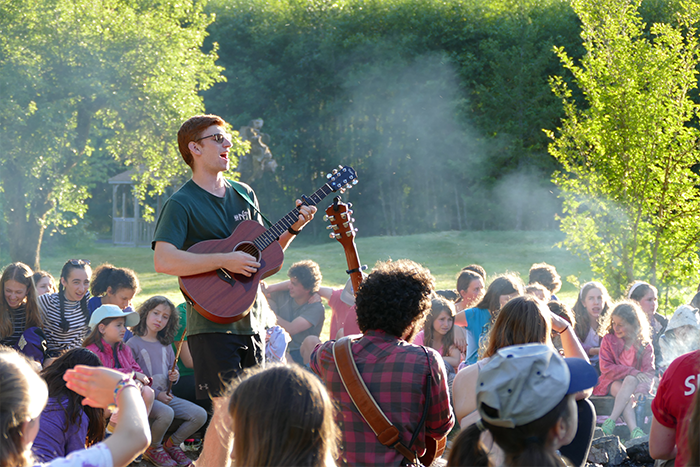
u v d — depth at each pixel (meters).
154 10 20.62
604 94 10.90
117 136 21.61
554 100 33.75
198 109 21.22
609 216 11.02
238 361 3.28
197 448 5.29
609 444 4.79
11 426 1.79
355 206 38.59
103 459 1.80
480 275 6.75
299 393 1.83
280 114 38.25
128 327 4.99
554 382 1.82
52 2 17.36
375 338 2.69
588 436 2.58
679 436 2.52
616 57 10.84
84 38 17.64
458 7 38.00
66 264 5.43
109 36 18.31
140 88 18.69
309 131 39.09
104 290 5.46
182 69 19.66
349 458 2.60
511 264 23.11
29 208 20.41
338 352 2.65
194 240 3.33
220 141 3.37
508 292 5.17
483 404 1.85
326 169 38.66
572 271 21.50
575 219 11.45
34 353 5.01
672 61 10.55
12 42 17.02
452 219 37.72
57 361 3.59
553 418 1.82
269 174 39.09
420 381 2.58
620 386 5.64
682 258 10.73
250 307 3.28
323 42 37.56
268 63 38.34
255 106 38.41
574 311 6.36
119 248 33.16
